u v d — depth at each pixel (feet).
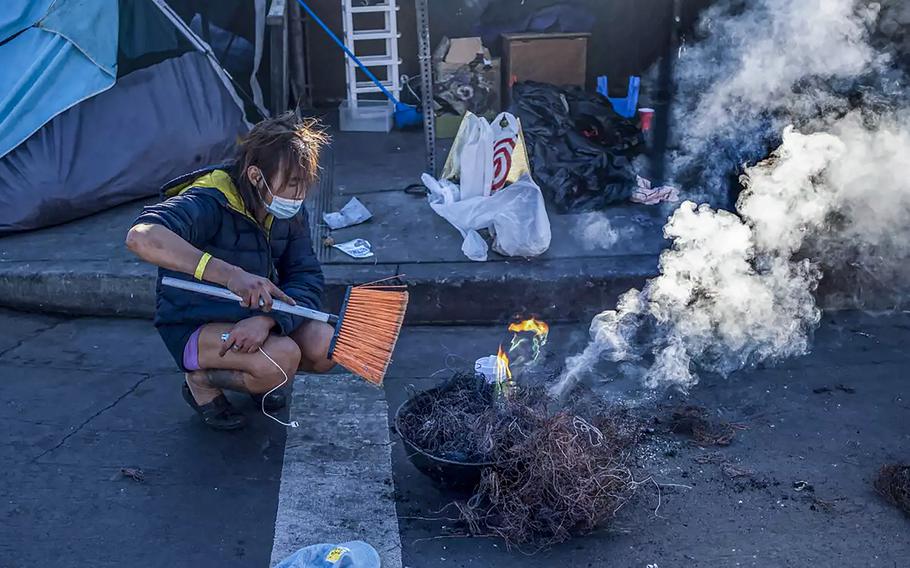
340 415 12.14
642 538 9.92
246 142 10.34
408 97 24.00
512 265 15.28
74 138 17.04
